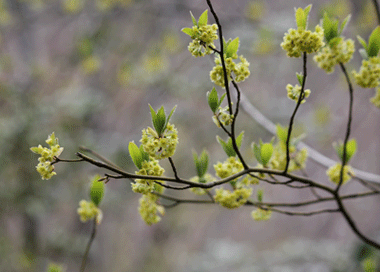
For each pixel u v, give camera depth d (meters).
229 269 3.73
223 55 1.05
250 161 3.46
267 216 1.13
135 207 5.23
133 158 1.06
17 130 2.79
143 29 3.67
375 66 1.09
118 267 5.37
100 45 3.16
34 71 3.17
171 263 5.87
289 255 3.67
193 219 6.75
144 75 3.23
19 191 2.85
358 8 2.79
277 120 3.73
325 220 6.90
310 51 1.05
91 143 3.06
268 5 3.91
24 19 3.50
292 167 1.13
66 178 2.97
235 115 1.06
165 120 1.05
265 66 3.54
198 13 3.46
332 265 3.26
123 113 4.02
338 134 4.52
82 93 3.18
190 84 3.44
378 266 2.66
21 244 3.54
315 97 4.30
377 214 6.13
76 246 3.36
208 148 4.31
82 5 3.28
